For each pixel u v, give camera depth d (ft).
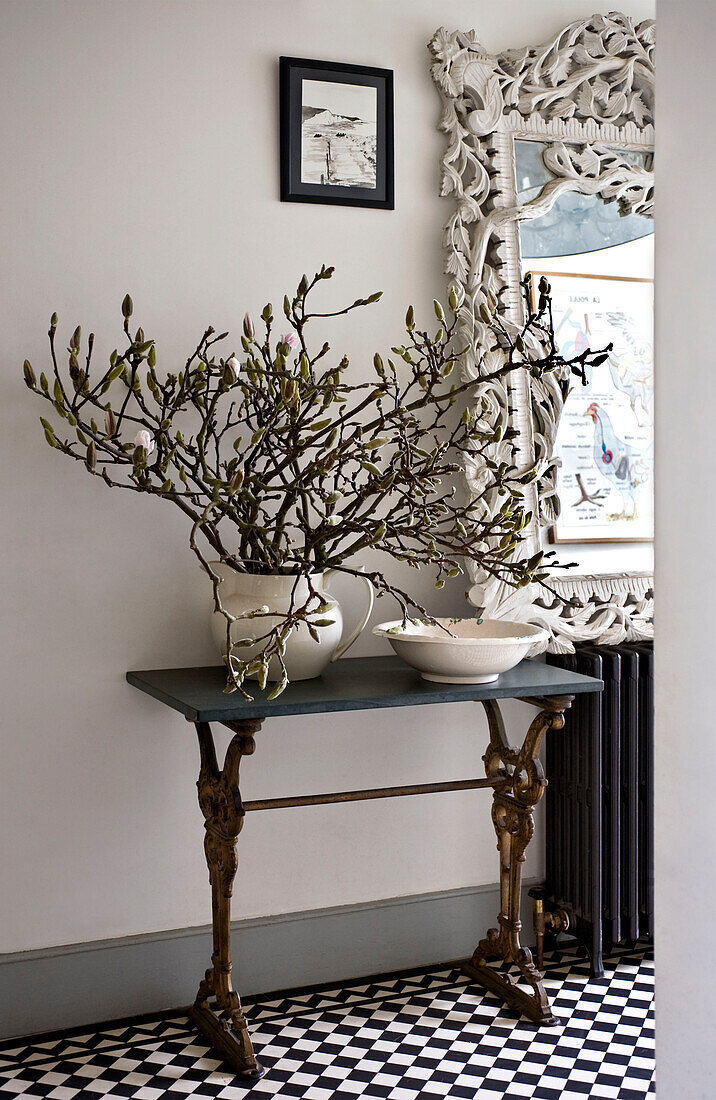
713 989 5.05
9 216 8.38
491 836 10.26
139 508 8.87
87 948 8.83
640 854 10.01
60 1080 7.94
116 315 8.74
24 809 8.66
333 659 8.79
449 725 10.04
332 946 9.62
